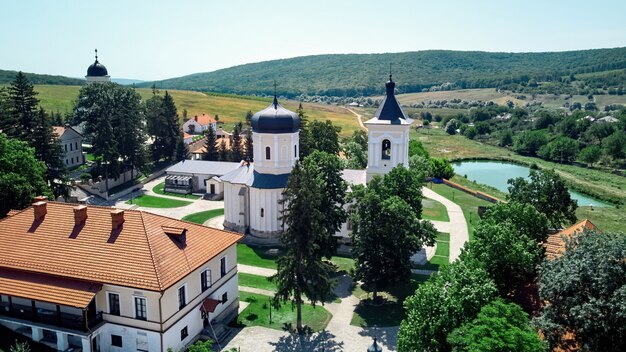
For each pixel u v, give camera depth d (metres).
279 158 78.81
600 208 107.06
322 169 63.12
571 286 34.56
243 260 70.56
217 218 90.81
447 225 88.06
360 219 54.91
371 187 58.94
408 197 61.12
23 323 44.72
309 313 54.78
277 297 50.84
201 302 48.47
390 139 73.12
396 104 74.06
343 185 64.56
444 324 36.03
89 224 48.25
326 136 116.31
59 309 43.47
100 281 43.00
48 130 89.12
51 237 47.72
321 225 54.28
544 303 41.25
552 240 51.50
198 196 107.31
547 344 34.69
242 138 140.75
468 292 36.84
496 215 50.91
